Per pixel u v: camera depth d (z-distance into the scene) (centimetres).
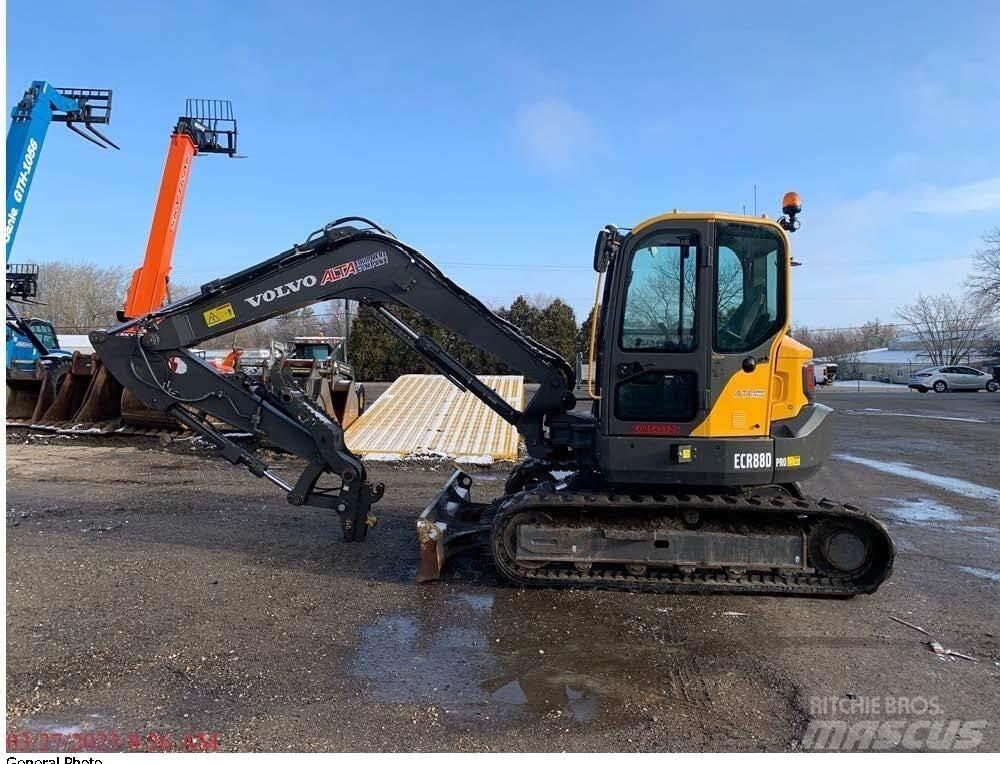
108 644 397
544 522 505
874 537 488
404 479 923
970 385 3262
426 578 513
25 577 506
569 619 451
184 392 588
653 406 495
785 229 513
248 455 596
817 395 2992
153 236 1342
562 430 553
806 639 426
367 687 354
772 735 316
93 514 691
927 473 1023
